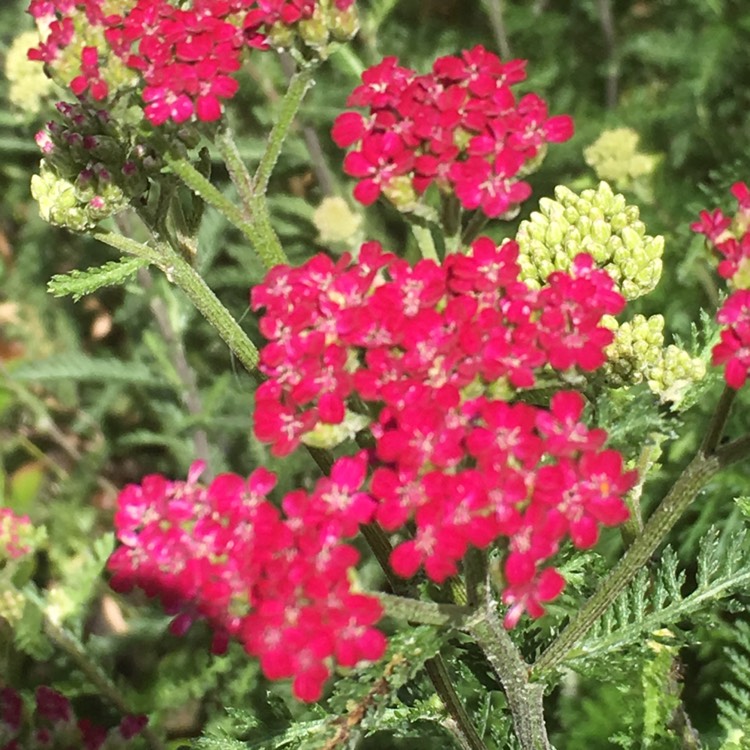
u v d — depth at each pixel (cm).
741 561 18
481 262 15
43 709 21
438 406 14
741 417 26
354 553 14
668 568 18
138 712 24
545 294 15
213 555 14
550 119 16
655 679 17
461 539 14
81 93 16
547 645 19
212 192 17
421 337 14
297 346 15
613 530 25
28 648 23
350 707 15
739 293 14
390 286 15
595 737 24
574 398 14
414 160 16
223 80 16
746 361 14
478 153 16
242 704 26
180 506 15
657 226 30
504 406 14
